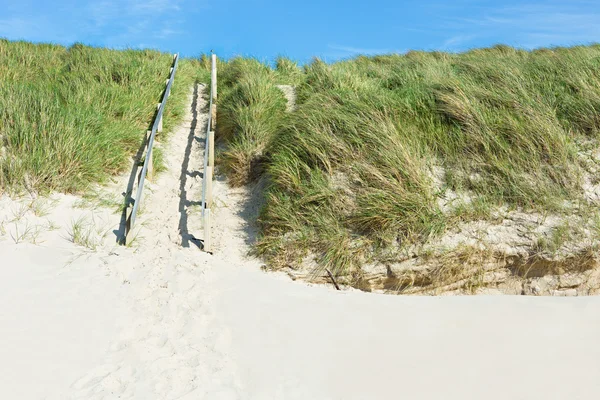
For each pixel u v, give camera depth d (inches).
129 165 347.3
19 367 144.9
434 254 237.0
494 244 238.2
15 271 203.9
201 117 480.4
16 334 160.7
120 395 137.3
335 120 312.0
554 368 152.3
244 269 242.1
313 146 294.8
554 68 365.1
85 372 146.8
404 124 312.2
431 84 358.3
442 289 239.0
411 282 239.8
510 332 175.5
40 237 239.5
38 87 394.6
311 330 177.5
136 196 296.2
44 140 296.0
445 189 266.1
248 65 540.4
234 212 311.0
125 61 520.7
